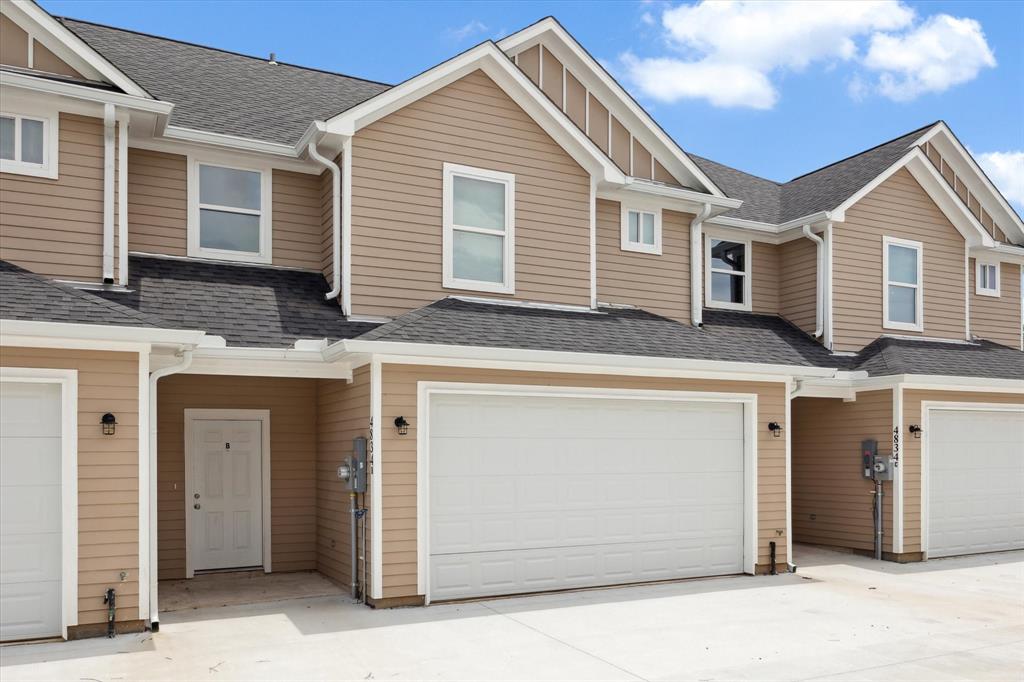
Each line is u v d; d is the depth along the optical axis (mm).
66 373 7543
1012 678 6641
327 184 11484
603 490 10344
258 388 11281
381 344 8734
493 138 11562
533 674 6594
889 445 12781
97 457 7617
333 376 9641
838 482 13695
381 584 8852
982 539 13508
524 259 11648
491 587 9547
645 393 10578
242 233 11336
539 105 11734
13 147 9188
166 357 8695
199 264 10820
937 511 13062
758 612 8961
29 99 9203
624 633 7953
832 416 13891
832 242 14578
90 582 7539
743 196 16312
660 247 13695
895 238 15273
